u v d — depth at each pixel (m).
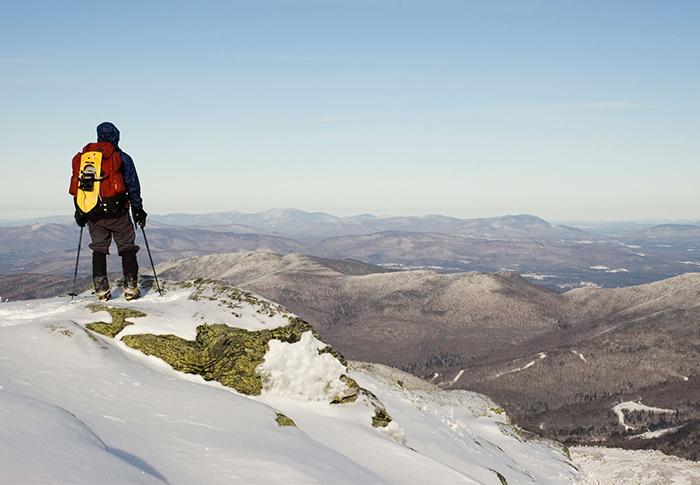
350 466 6.93
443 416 23.39
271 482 4.95
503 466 18.83
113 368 7.47
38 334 7.59
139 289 11.97
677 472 30.67
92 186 9.27
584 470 29.69
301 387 10.23
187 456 5.29
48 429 4.37
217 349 9.53
